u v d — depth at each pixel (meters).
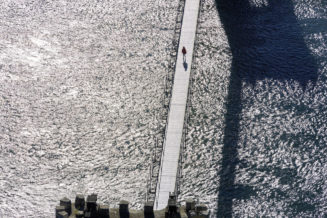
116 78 141.12
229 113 129.50
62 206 94.50
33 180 114.50
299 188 111.88
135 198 110.06
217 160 118.00
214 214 106.56
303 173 115.00
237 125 126.38
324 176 114.25
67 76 141.62
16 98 134.88
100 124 128.12
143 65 145.00
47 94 136.25
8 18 160.88
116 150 121.50
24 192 111.75
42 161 119.06
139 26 157.62
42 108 132.38
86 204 95.31
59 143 123.38
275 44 149.75
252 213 106.94
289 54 146.00
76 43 152.50
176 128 119.06
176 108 123.56
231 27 155.88
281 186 112.31
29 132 125.94
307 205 108.50
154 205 102.44
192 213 96.25
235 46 149.50
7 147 122.00
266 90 135.62
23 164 118.12
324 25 155.00
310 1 163.25
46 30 156.75
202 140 122.56
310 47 148.00
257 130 125.06
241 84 137.50
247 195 110.50
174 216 96.12
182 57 137.50
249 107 131.12
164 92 136.62
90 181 114.50
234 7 163.00
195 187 112.12
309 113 129.12
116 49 150.38
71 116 130.25
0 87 137.75
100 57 147.88
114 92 137.00
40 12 163.25
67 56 148.00
